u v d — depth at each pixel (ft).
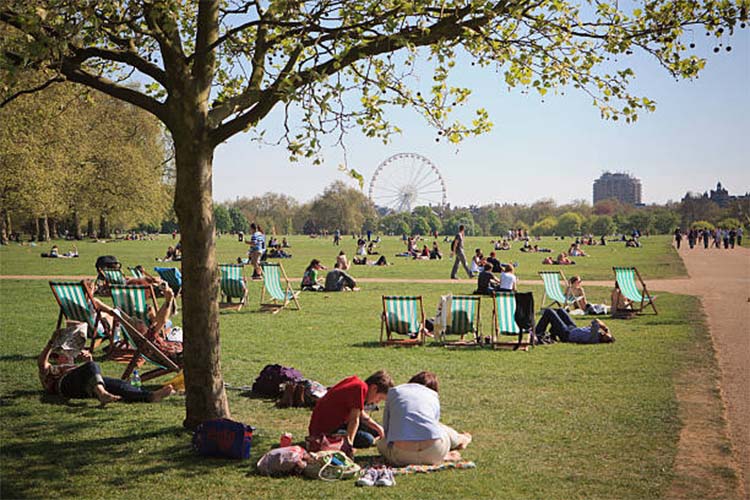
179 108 25.76
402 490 20.44
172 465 22.75
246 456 23.47
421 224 565.53
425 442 22.68
